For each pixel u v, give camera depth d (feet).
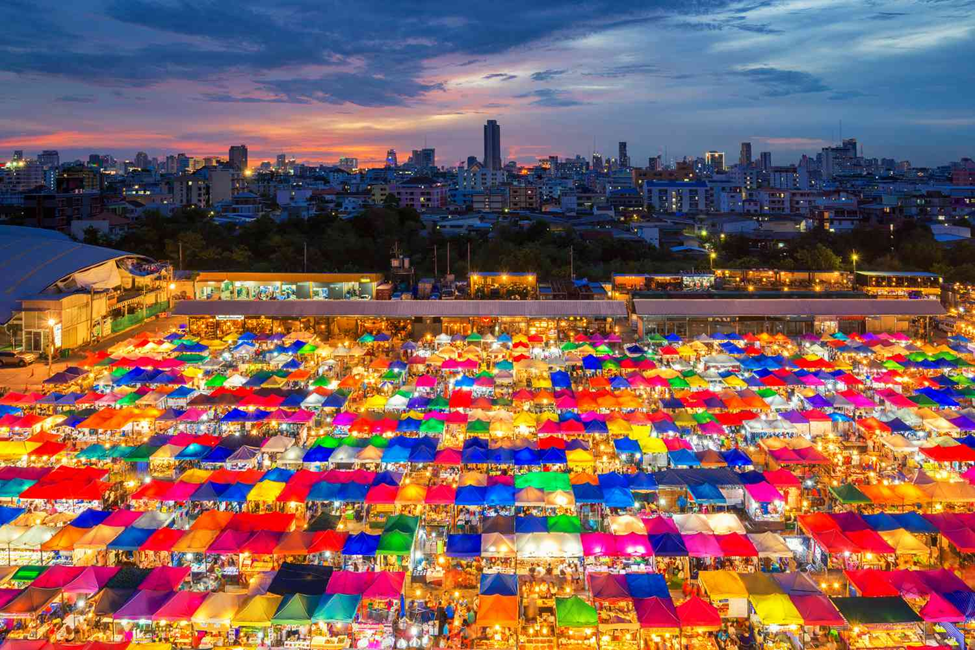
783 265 466.70
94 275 324.80
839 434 181.47
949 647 99.86
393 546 121.19
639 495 149.07
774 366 235.81
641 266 474.49
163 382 218.79
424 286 367.66
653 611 104.99
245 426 190.60
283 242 512.22
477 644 109.40
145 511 133.39
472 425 177.78
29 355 272.72
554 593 120.57
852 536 122.93
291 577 112.57
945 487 140.26
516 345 271.08
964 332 304.30
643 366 236.22
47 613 110.73
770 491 141.18
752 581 109.81
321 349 257.96
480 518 142.31
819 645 104.53
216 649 106.63
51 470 150.10
